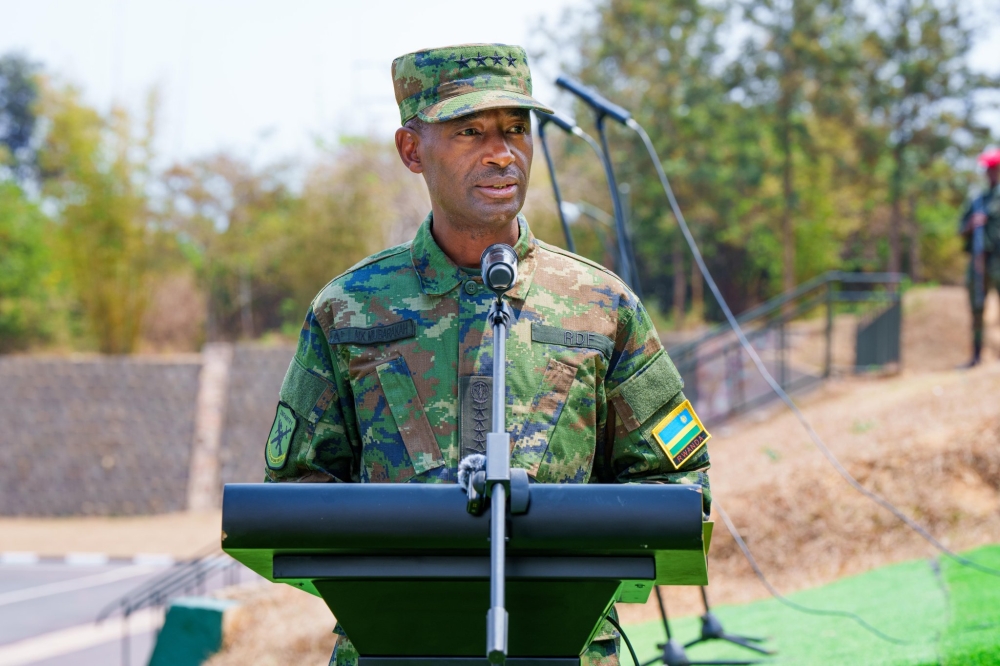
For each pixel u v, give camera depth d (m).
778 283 50.03
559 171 35.12
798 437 11.98
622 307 3.00
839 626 7.16
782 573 9.07
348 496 2.22
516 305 2.90
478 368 2.84
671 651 6.30
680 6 36.16
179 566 19.05
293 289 52.19
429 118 2.75
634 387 2.94
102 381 31.72
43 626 19.06
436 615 2.35
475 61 2.88
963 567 7.81
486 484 2.14
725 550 9.55
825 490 9.62
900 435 10.20
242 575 21.19
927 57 36.62
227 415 31.56
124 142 40.66
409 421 2.84
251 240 51.91
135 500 30.67
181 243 51.81
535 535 2.18
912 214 43.56
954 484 9.11
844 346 21.59
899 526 8.98
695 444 2.95
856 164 38.38
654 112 37.53
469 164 2.82
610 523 2.16
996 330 21.84
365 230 39.38
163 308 51.41
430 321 2.91
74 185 40.53
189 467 30.84
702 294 49.12
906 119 38.03
